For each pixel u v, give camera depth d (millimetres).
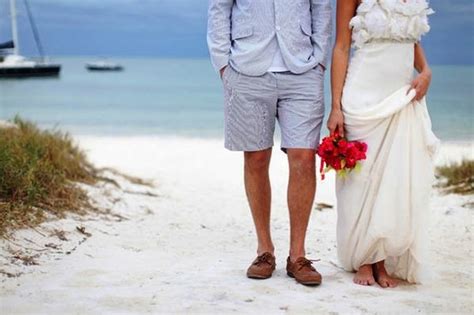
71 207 6102
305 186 4266
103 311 3699
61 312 3676
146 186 8266
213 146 13391
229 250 5277
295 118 4238
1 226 4965
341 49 4262
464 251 5309
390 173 4113
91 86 39344
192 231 5957
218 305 3805
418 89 4148
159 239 5531
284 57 4191
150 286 4137
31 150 7125
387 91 4172
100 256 4816
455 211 6801
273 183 8891
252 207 4465
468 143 12844
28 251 4738
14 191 5762
